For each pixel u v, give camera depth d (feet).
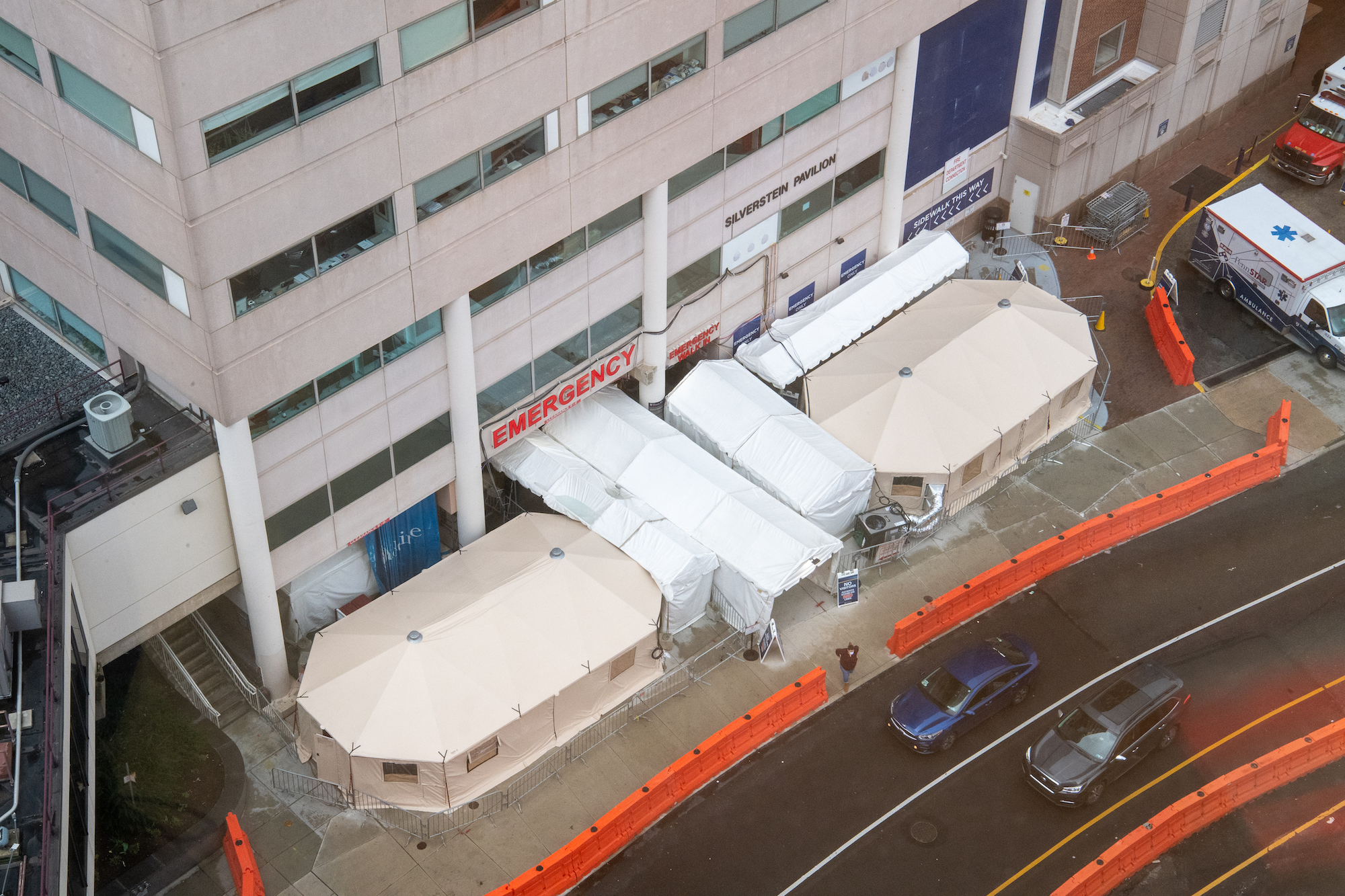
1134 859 121.39
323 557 128.36
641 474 142.20
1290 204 191.31
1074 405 161.07
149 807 123.24
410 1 103.50
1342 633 141.28
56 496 113.80
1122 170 191.83
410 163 110.83
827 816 126.21
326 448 121.49
